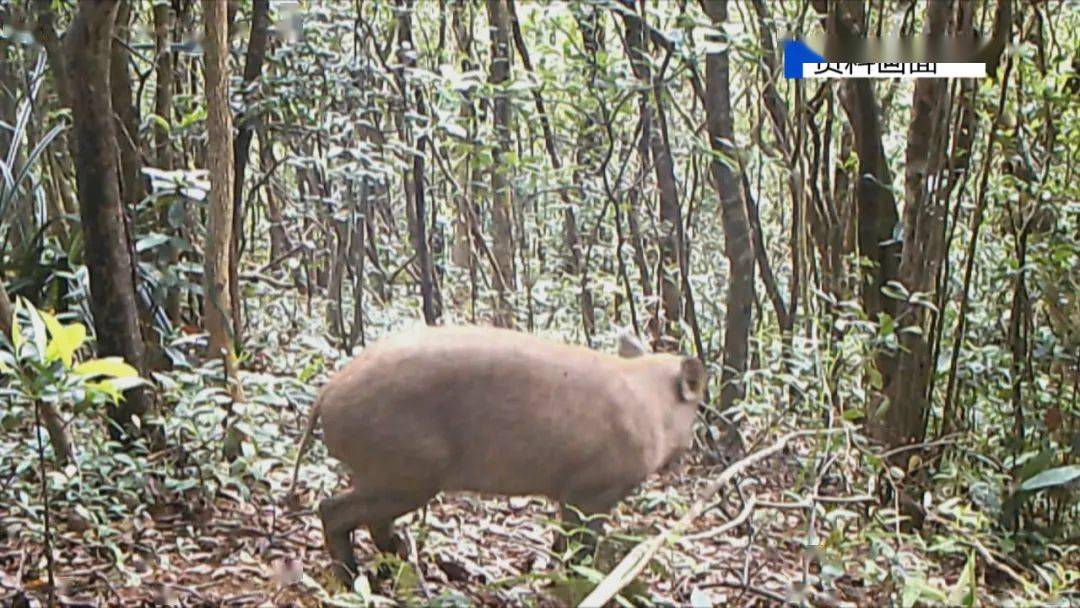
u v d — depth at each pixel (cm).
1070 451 563
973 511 525
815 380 551
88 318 513
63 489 414
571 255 847
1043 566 490
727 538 490
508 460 395
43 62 591
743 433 629
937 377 568
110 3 438
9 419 417
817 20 590
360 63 677
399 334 405
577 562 399
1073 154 571
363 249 834
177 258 570
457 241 1038
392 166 698
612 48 868
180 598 386
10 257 578
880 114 623
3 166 562
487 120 865
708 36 592
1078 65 577
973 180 645
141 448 452
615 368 415
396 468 388
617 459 404
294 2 663
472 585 420
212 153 482
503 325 803
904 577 399
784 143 627
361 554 442
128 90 530
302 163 682
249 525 457
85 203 453
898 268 558
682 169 987
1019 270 559
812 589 427
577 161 803
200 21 743
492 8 800
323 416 395
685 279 671
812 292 581
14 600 362
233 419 459
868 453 475
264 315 845
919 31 652
